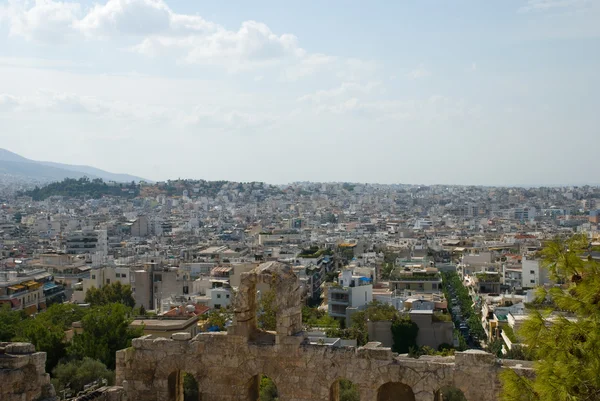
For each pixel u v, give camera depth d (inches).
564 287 1337.4
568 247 1354.6
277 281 1994.3
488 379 1779.0
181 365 2060.8
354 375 1900.8
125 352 2108.8
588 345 1190.9
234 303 2036.2
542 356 1268.5
